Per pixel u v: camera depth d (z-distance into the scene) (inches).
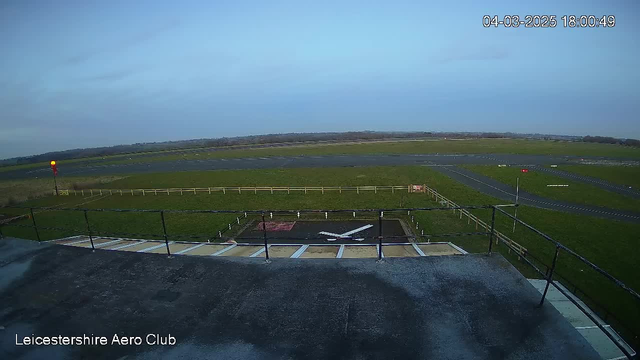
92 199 1348.4
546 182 1393.9
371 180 1519.4
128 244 479.2
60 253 268.2
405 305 173.0
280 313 171.2
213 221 946.1
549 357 133.3
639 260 647.8
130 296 197.9
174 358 143.6
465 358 134.5
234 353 144.2
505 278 197.8
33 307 191.8
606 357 266.7
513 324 155.0
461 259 224.1
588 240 751.7
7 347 157.0
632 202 1078.4
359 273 209.9
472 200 1123.3
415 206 1056.8
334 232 812.6
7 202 1322.6
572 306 350.6
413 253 395.5
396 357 136.4
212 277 214.7
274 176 1726.1
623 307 488.1
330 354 139.9
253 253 401.4
